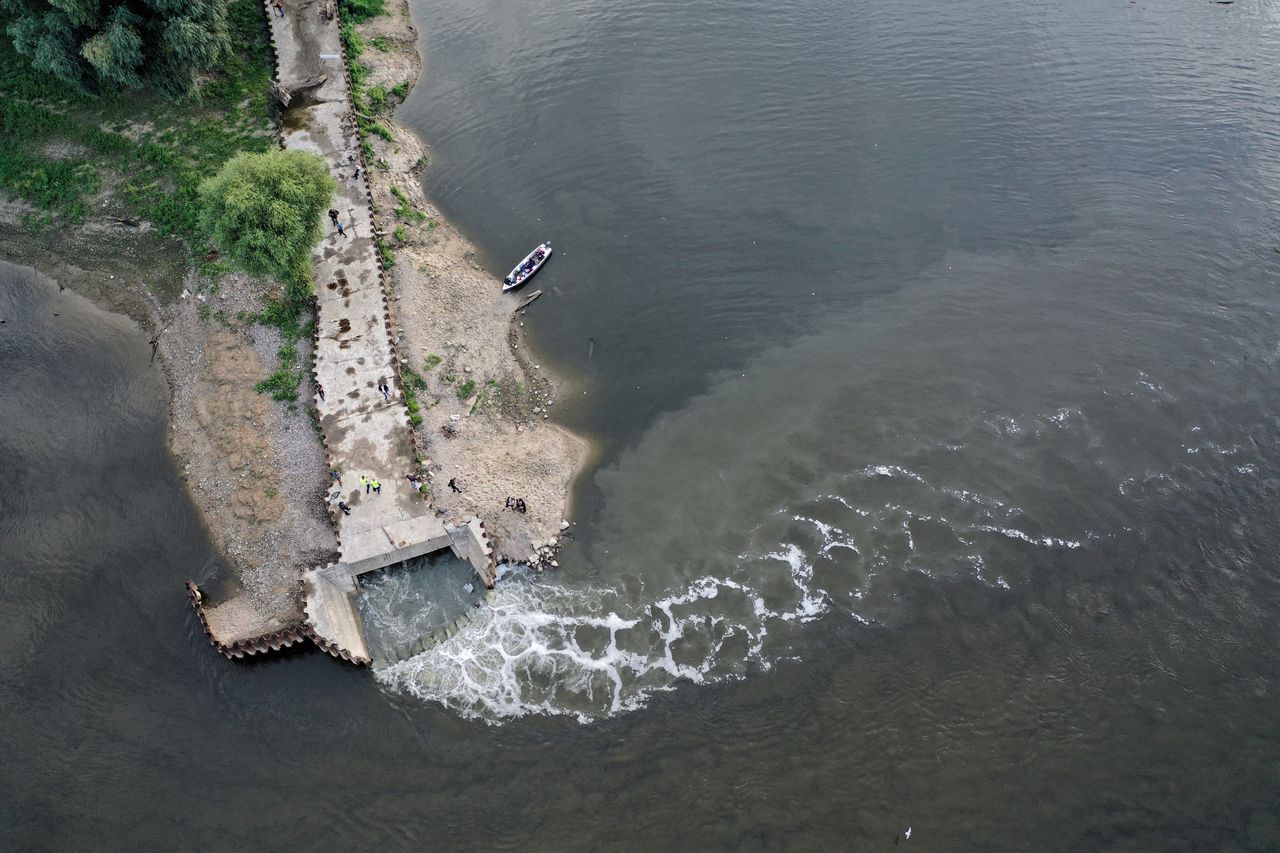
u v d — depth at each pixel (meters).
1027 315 83.69
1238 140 96.38
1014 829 54.56
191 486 74.19
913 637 63.88
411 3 121.12
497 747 59.62
